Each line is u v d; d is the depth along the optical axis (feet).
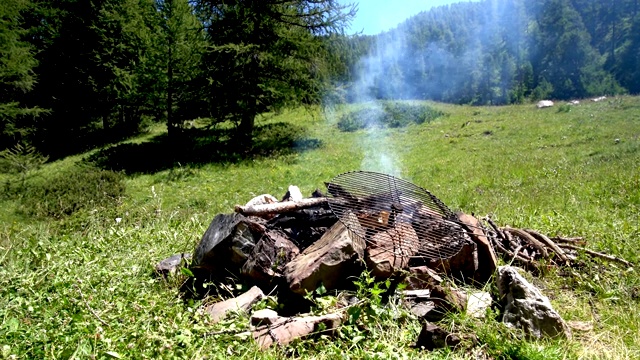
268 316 9.91
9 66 58.39
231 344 8.95
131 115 83.35
